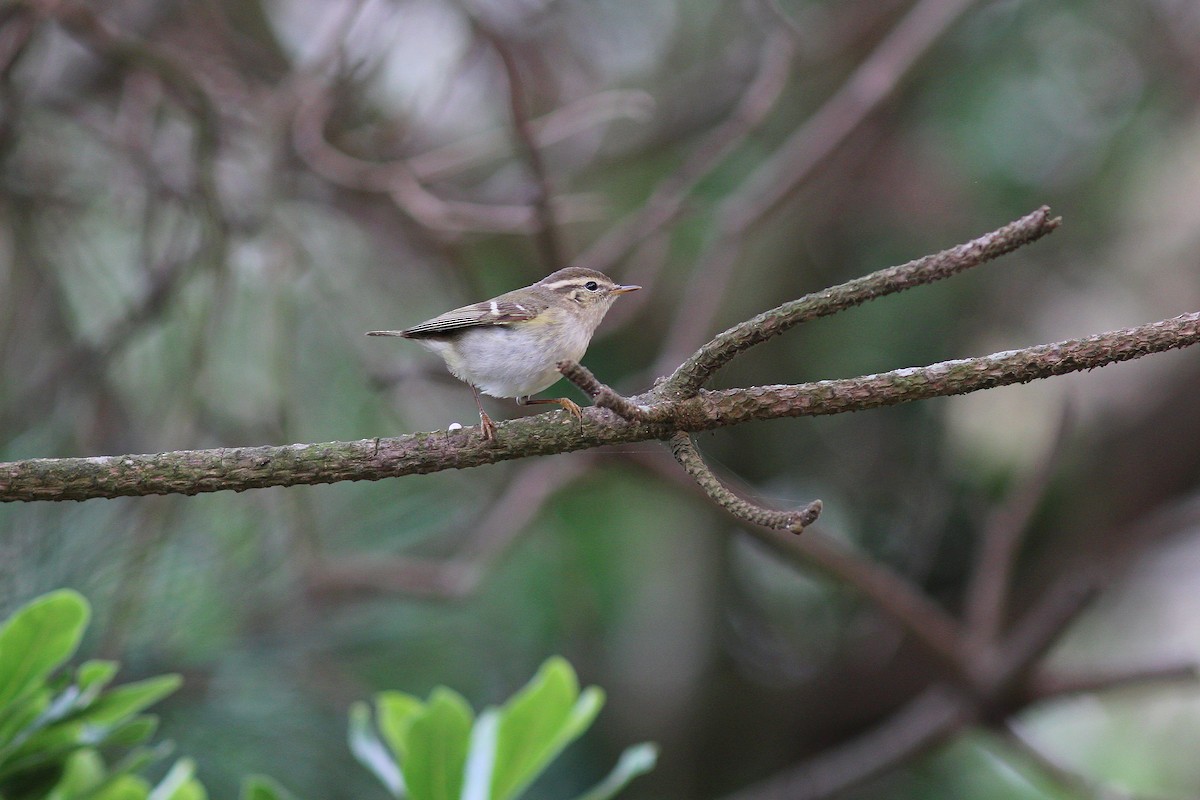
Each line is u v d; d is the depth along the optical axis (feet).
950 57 44.09
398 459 16.44
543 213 30.83
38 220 34.35
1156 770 44.80
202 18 38.17
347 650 29.60
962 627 40.73
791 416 16.15
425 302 40.52
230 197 35.24
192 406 30.60
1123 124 43.93
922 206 44.50
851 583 34.91
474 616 35.78
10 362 33.40
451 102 42.37
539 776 42.65
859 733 50.80
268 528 27.78
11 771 16.30
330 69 33.42
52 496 15.60
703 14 46.68
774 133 45.57
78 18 30.42
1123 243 44.68
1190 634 47.75
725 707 48.93
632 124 45.27
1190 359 46.68
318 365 37.01
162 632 25.55
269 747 26.20
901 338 44.01
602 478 42.45
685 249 43.78
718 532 45.96
